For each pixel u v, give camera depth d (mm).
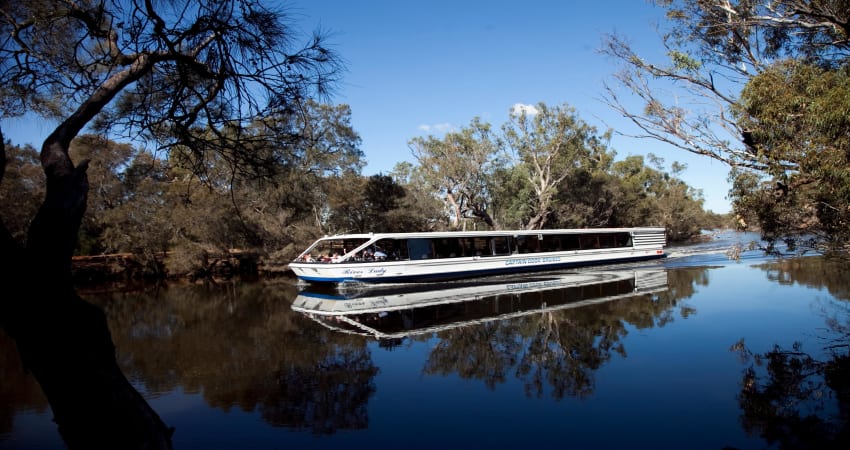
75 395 3107
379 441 7371
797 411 7902
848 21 7930
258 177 5547
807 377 9328
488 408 8531
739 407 8164
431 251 24625
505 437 7410
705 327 13492
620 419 7906
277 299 22203
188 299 23391
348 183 34312
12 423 8391
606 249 30422
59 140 3637
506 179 44406
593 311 16656
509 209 43656
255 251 32500
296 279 30547
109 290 27984
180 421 8258
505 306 18266
